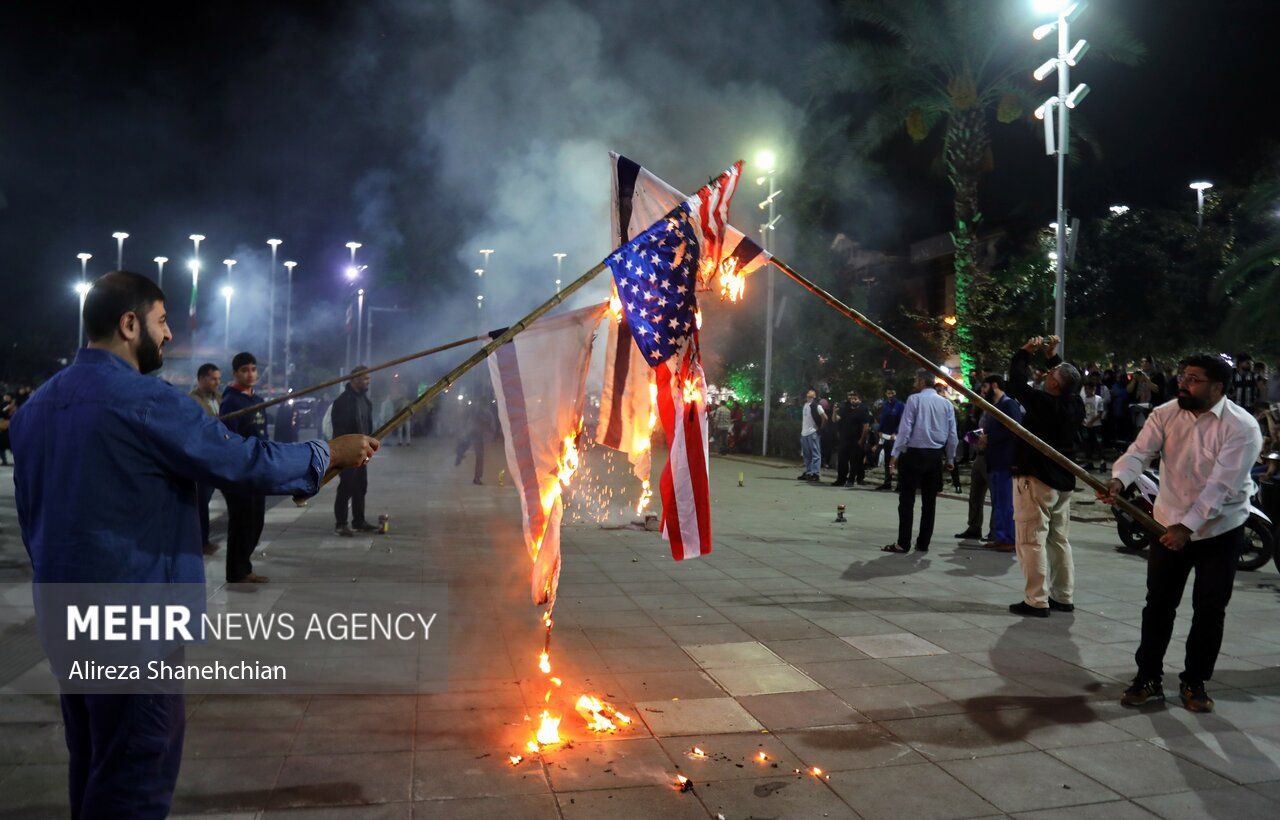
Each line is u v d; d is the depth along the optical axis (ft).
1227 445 14.29
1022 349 22.33
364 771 11.88
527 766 12.13
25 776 11.46
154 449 7.67
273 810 10.75
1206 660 14.57
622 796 11.32
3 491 42.52
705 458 12.56
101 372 7.80
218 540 29.40
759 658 17.17
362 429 31.55
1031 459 20.74
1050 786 11.78
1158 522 15.05
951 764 12.44
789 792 11.51
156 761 7.71
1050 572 23.73
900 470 29.58
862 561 27.58
